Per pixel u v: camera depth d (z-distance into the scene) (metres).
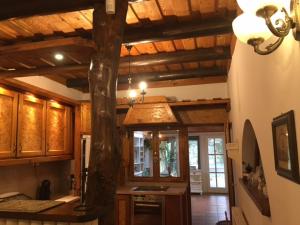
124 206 4.25
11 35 2.87
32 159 3.51
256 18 1.27
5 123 3.13
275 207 1.54
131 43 2.92
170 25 2.71
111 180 1.59
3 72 3.39
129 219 4.21
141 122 4.47
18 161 3.27
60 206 1.54
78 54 2.23
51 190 4.46
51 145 3.96
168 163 4.81
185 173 4.72
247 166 2.82
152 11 2.49
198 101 4.24
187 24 2.68
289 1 1.12
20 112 3.35
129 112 4.58
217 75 4.39
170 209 4.10
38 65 3.37
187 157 4.74
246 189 2.45
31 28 2.73
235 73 3.04
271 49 1.22
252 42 1.28
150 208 4.20
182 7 2.42
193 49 3.43
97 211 1.42
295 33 1.00
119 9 1.76
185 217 4.34
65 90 4.69
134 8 2.43
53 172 4.58
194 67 4.27
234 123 3.52
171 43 3.24
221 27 2.67
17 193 3.53
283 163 1.29
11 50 2.09
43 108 3.81
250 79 2.07
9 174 3.64
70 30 2.79
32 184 4.06
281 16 1.18
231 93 3.70
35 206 1.50
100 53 1.70
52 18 2.54
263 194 1.94
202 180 9.44
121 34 1.76
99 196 1.56
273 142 1.46
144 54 3.56
